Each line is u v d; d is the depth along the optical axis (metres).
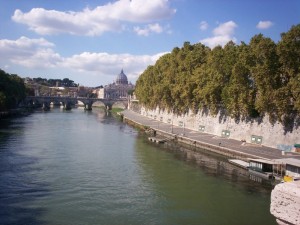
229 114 88.94
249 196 44.56
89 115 197.50
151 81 161.38
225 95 87.25
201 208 39.91
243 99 78.50
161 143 90.50
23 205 39.00
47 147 76.31
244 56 76.38
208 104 98.56
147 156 70.62
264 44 68.94
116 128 126.50
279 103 66.75
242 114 86.38
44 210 37.75
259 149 71.75
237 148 73.31
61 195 42.91
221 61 92.38
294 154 65.00
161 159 67.75
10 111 171.50
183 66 121.25
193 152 76.81
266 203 42.00
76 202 40.59
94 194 43.81
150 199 42.59
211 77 94.81
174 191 46.16
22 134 95.88
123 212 37.94
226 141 84.94
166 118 143.12
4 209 37.59
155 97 147.12
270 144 75.38
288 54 66.25
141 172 56.22
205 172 57.09
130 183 49.44
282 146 69.50
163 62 151.38
